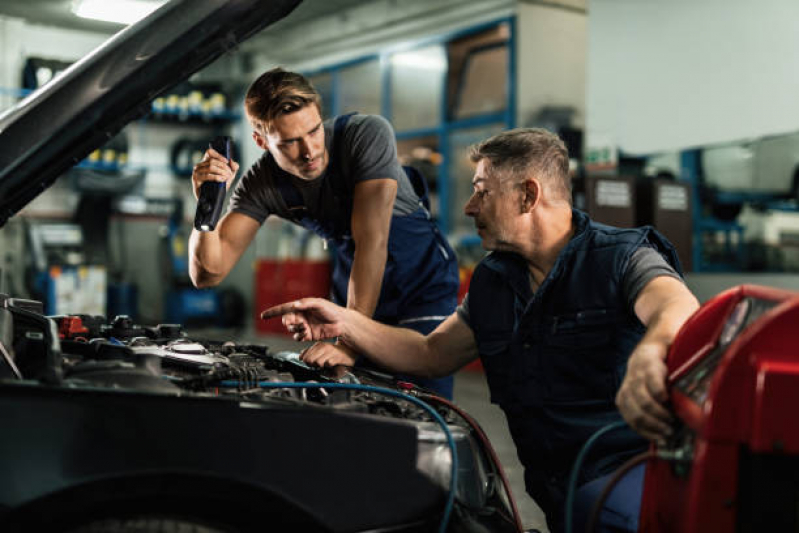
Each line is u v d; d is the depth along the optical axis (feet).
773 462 2.64
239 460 3.22
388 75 28.86
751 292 3.25
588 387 4.30
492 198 4.45
